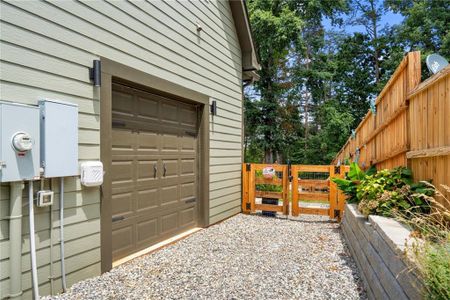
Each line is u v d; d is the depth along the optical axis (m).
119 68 3.49
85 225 3.10
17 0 2.48
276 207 6.84
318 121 19.02
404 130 3.65
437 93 2.78
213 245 4.50
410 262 1.79
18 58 2.48
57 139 2.71
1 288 2.35
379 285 2.47
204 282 3.15
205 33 5.51
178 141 4.96
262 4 16.19
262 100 17.05
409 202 3.15
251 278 3.26
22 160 2.42
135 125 4.01
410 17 18.02
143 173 4.15
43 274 2.69
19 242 2.43
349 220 4.43
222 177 6.22
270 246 4.48
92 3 3.16
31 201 2.54
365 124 6.15
